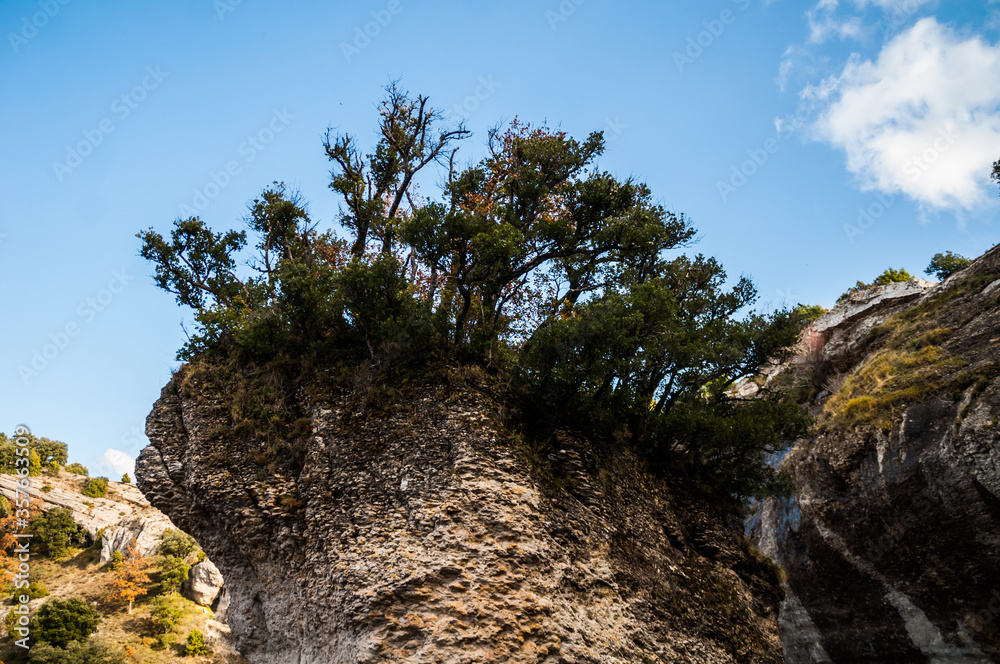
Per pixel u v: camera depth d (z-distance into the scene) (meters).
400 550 15.10
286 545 16.77
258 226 25.98
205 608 61.31
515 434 17.78
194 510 18.17
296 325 20.73
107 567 66.56
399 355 19.00
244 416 19.19
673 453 22.52
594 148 25.75
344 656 14.38
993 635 26.44
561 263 23.44
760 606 20.39
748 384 47.91
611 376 19.41
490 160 26.27
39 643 48.31
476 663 13.72
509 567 15.03
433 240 19.08
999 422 26.62
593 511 17.98
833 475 33.19
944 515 28.00
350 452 17.48
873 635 30.75
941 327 35.62
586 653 14.86
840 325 46.16
